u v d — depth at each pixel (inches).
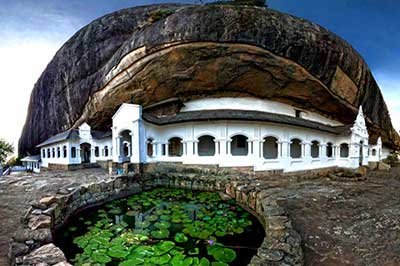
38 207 254.7
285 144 618.8
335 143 763.4
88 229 277.4
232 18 604.4
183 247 223.3
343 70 684.1
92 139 834.8
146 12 926.4
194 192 466.6
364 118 798.5
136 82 682.8
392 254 190.4
